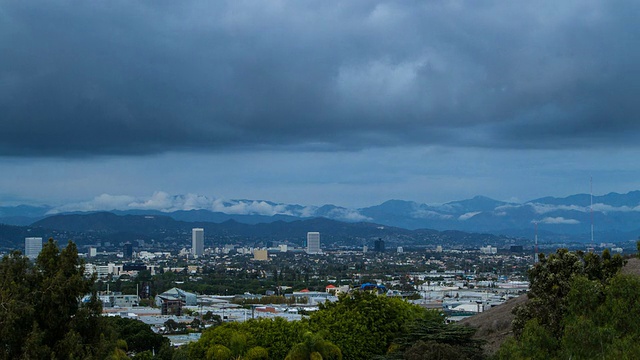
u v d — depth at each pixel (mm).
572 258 35781
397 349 42875
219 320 136125
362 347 46094
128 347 86438
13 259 34250
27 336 32250
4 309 32344
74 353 32281
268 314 140750
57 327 33750
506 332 46219
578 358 27219
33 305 32812
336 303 51312
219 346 48625
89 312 34625
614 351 26062
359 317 46969
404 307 49312
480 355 38531
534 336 29656
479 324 50344
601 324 28719
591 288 30219
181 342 104062
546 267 36500
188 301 180875
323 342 44094
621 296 28766
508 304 52906
